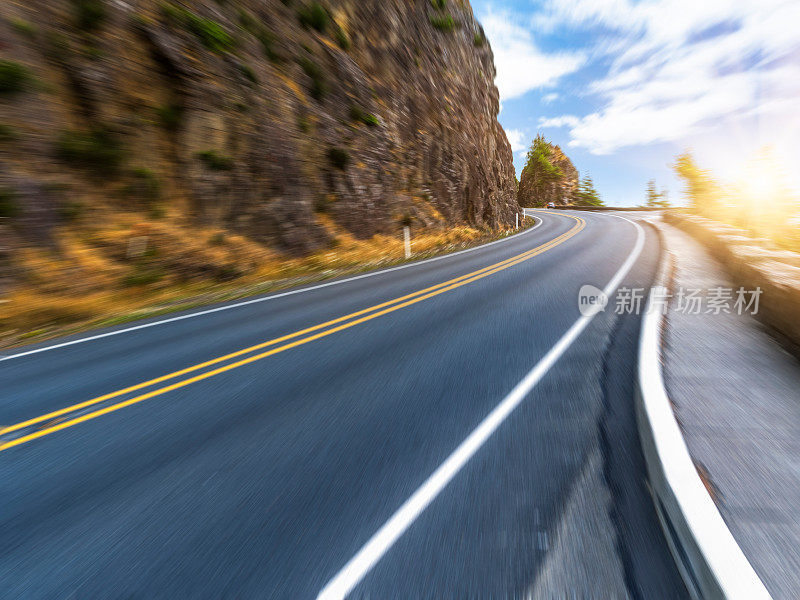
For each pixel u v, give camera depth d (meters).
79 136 7.26
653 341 3.98
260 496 2.21
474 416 2.95
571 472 2.28
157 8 8.40
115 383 3.83
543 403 3.09
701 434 2.32
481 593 1.57
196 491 2.27
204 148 8.89
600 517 1.93
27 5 6.86
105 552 1.87
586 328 4.89
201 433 2.90
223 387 3.66
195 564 1.78
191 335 5.29
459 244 16.77
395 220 15.05
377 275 9.52
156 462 2.57
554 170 77.88
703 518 1.63
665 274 7.91
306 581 1.67
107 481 2.40
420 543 1.83
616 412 2.93
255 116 9.95
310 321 5.71
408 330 5.10
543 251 12.66
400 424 2.90
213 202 9.06
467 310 5.92
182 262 8.15
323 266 10.72
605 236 16.62
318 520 2.00
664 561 1.67
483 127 26.45
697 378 3.09
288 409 3.21
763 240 8.57
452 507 2.04
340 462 2.48
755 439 2.26
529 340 4.55
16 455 2.70
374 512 2.04
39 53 6.88
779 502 1.78
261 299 7.34
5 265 6.10
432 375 3.72
